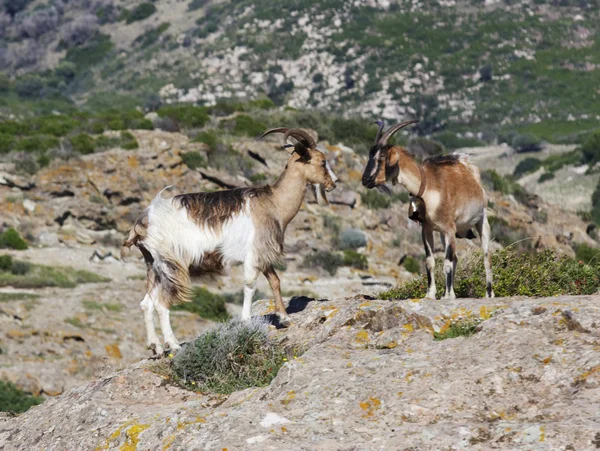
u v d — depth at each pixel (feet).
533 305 22.86
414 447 17.99
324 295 98.02
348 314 26.71
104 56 439.63
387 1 440.04
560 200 210.79
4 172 110.63
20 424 27.17
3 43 467.93
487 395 19.76
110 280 96.73
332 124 142.20
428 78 377.50
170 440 21.34
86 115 150.71
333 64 390.42
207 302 86.74
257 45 408.87
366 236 115.34
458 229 28.27
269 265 28.73
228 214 27.96
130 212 111.86
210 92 381.81
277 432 19.57
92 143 122.72
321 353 24.04
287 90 380.17
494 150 297.74
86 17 468.75
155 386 26.35
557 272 31.81
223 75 394.32
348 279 104.01
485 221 28.27
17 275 92.43
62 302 83.71
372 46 398.01
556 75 377.91
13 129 133.59
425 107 358.43
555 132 320.91
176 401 25.53
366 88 371.56
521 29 414.82
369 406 20.16
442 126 344.08
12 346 72.38
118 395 26.18
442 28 417.69
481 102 358.64
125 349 76.79
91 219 109.91
